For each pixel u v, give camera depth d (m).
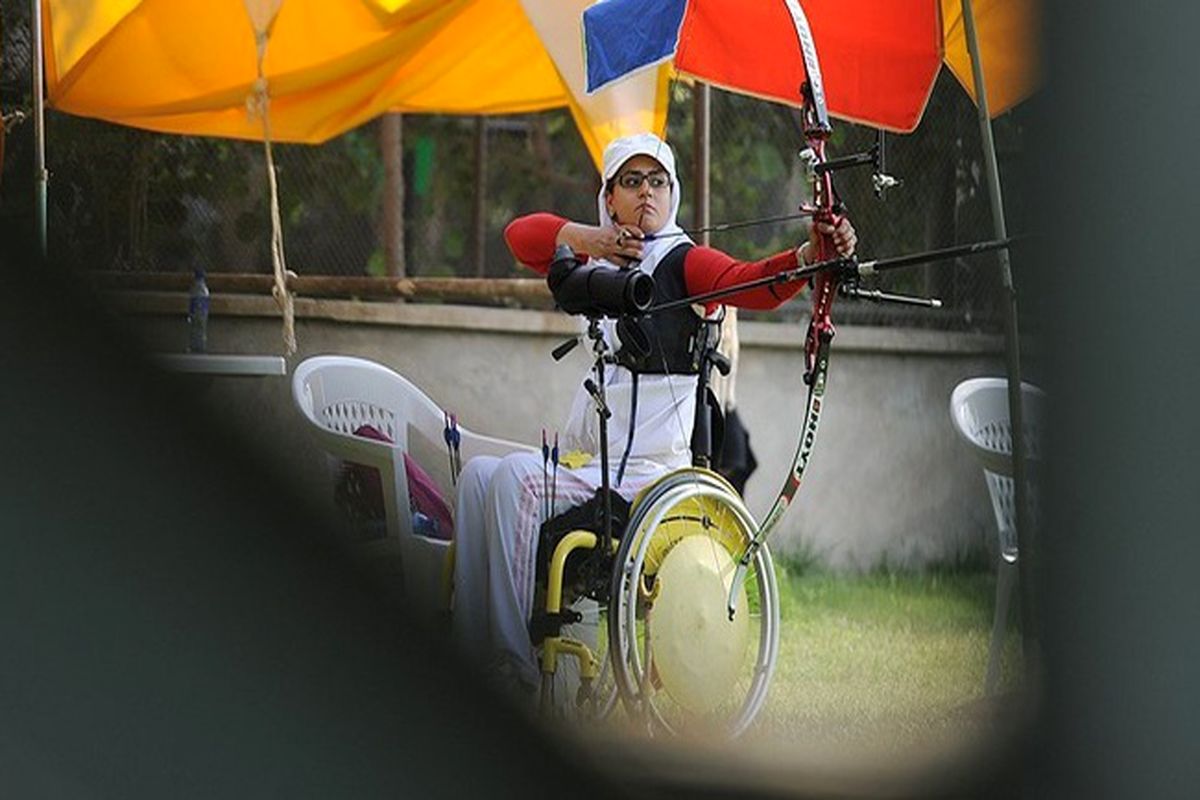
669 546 15.71
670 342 16.53
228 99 24.91
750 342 31.23
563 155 33.25
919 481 31.33
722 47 19.88
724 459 23.25
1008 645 18.12
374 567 18.73
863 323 31.50
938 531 31.23
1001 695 16.91
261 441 20.80
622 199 17.06
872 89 20.39
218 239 29.78
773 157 32.50
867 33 20.20
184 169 29.30
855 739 16.77
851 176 30.89
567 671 16.20
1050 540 9.84
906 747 16.25
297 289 29.70
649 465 16.53
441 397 30.27
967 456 30.89
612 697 15.80
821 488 31.34
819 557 30.95
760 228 32.44
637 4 19.86
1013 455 17.16
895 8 20.17
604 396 16.47
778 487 31.23
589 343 16.92
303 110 26.44
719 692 15.93
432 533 19.62
